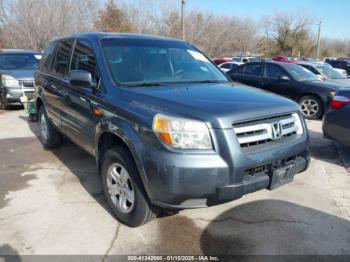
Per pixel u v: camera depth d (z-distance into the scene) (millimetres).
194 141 2457
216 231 3041
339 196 3805
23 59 9688
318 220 3266
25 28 22062
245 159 2525
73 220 3178
